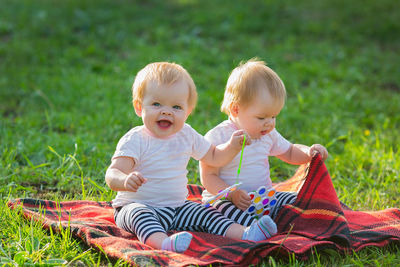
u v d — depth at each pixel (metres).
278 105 2.89
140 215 2.66
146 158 2.81
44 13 9.62
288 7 10.70
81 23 9.38
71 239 2.68
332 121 5.72
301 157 3.10
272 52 8.55
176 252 2.46
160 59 3.58
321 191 2.85
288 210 2.90
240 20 9.91
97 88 6.57
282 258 2.48
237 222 2.82
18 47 8.04
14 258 2.40
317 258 2.47
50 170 3.86
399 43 9.25
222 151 2.88
